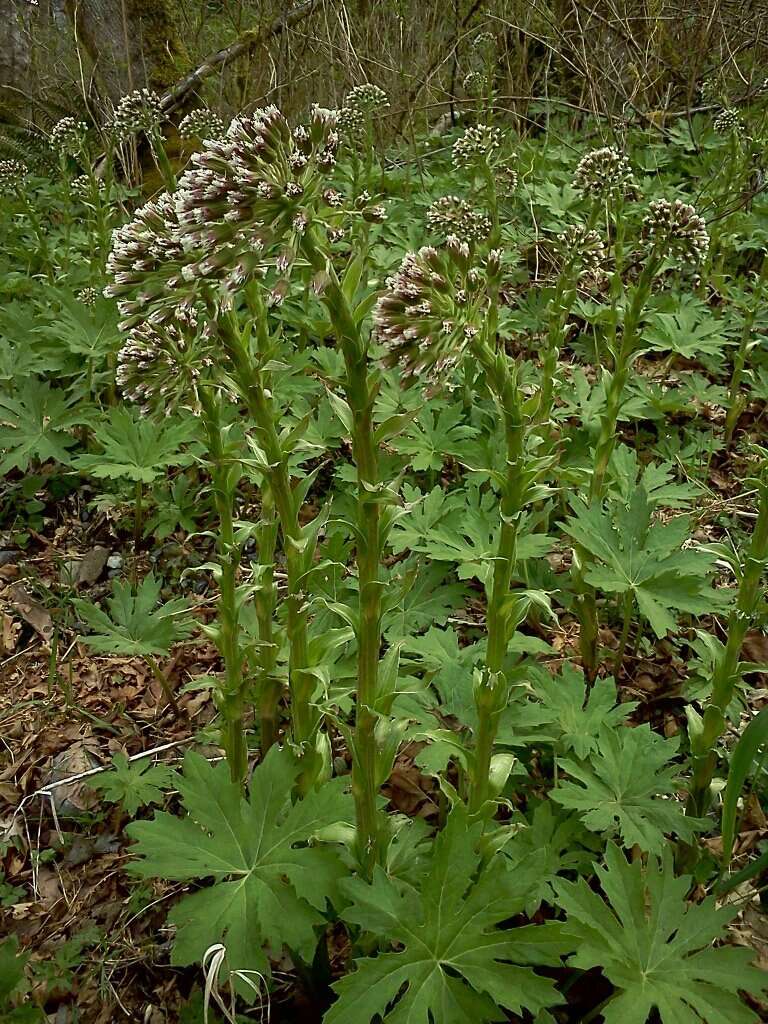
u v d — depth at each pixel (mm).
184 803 2209
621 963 1896
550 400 3732
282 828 2180
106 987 2461
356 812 2129
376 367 1877
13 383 4797
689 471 4426
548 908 2494
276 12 8227
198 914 2027
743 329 4992
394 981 1860
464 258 1872
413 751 3049
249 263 1862
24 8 8523
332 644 2324
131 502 4410
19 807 3051
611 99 8016
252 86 8023
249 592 2453
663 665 3436
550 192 6398
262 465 2189
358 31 8219
